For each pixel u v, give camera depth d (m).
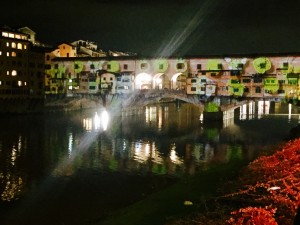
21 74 117.62
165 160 54.19
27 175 45.28
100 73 125.06
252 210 23.61
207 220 24.44
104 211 33.06
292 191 27.61
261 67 102.00
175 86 147.88
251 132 82.00
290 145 45.50
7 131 79.88
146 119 108.88
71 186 40.84
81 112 126.12
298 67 99.00
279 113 126.94
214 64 107.94
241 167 40.59
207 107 104.12
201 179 36.78
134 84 120.81
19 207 34.50
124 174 45.94
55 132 80.00
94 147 64.12
